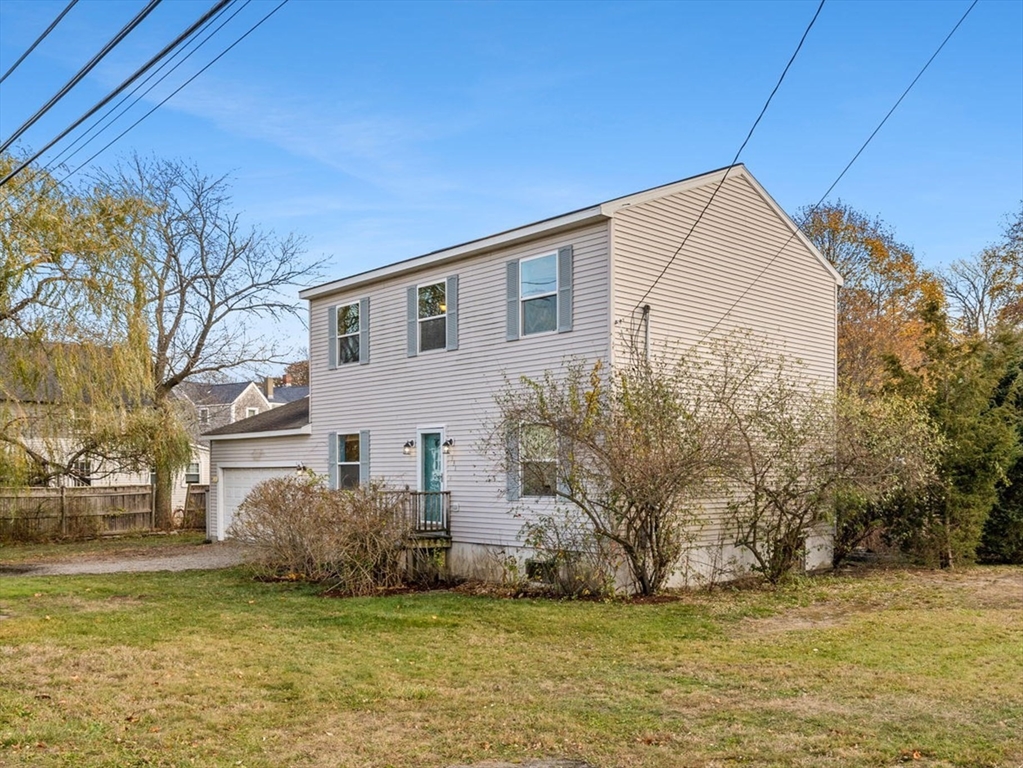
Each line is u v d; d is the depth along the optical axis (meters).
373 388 18.28
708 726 6.46
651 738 6.19
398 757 5.87
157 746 6.06
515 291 15.30
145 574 16.38
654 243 14.47
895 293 32.31
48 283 18.89
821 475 14.37
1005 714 6.65
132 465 23.84
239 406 46.19
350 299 19.03
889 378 18.47
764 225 16.62
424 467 17.00
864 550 18.91
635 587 13.31
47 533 24.61
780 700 7.17
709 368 14.88
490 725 6.58
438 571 15.53
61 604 12.73
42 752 5.86
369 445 18.28
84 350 19.61
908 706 6.89
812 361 17.33
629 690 7.61
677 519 13.51
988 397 16.95
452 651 9.38
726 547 14.89
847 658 8.78
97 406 20.11
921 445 14.98
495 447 15.27
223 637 10.12
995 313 32.28
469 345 16.12
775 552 14.57
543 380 14.65
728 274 15.77
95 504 25.78
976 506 16.39
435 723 6.65
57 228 18.56
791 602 12.52
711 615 11.48
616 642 9.84
